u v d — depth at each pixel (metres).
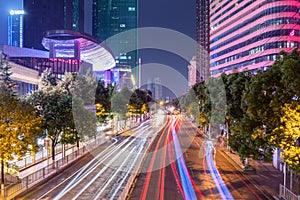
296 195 21.77
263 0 120.31
